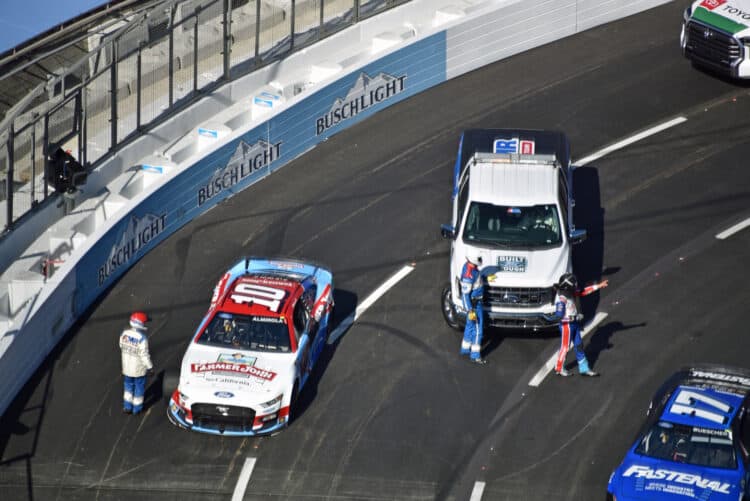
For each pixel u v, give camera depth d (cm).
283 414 7512
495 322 8231
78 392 8081
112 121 9962
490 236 8425
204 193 9900
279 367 7631
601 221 9519
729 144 10388
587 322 8512
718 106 10919
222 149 9912
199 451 7488
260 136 10206
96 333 8644
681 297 8706
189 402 7438
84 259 8762
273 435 7581
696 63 11225
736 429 6762
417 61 11219
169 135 10456
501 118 10850
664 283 8850
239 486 7194
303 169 10406
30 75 11256
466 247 8381
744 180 9931
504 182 8650
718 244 9225
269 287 8106
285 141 10444
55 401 7994
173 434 7644
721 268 8981
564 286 7756
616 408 7712
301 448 7475
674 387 7188
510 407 7762
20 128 9581
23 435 7688
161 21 10412
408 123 10912
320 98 10581
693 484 6519
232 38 10938
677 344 8256
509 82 11412
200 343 7825
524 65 11694
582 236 8531
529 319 8181
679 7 12575
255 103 10756
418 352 8288
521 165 8769
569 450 7394
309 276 8500
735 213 9556
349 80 10762
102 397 8019
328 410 7788
